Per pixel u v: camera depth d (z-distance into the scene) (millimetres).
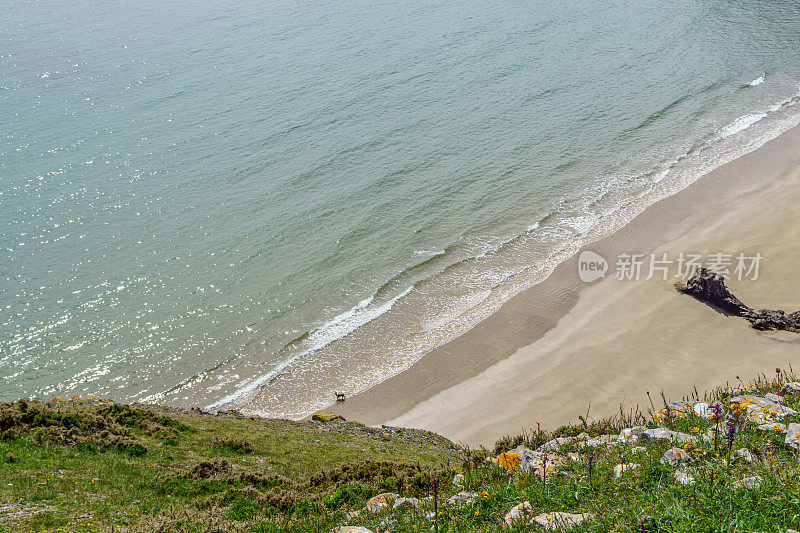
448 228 55281
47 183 65688
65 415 23797
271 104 81375
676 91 76812
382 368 41031
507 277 48781
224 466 21219
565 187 59688
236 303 48156
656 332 40469
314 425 31750
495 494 11680
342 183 62844
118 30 119125
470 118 74250
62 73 97688
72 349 44188
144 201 61812
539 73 85500
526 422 34500
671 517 8547
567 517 9695
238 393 39875
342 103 80062
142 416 25859
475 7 116438
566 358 39500
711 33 94438
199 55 101750
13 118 81938
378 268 51031
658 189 58125
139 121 79312
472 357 40969
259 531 14664
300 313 46875
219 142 72438
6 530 15391
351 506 15594
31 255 54406
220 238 55719
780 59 83000
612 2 113062
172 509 17000
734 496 8766
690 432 13227
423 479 16078
